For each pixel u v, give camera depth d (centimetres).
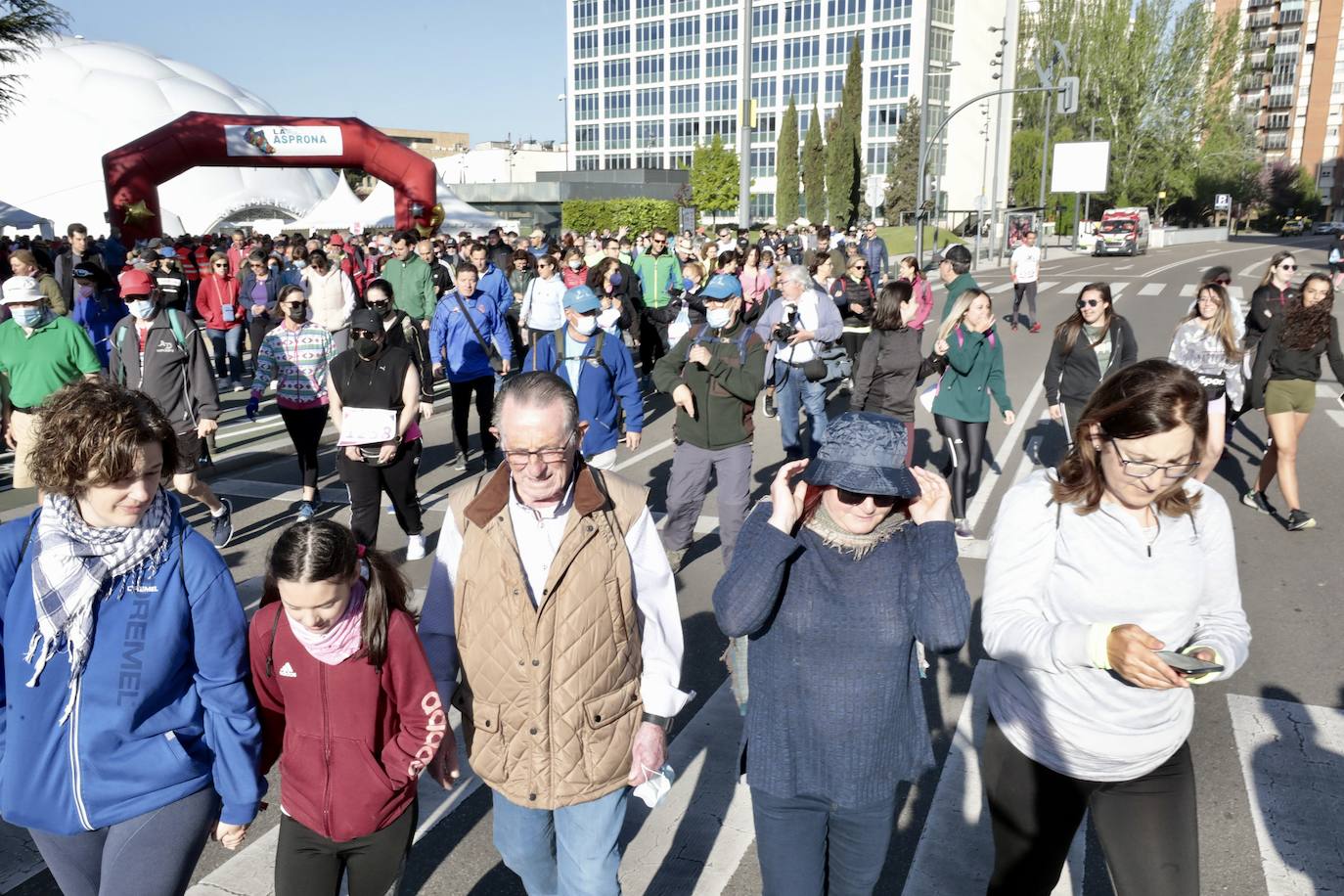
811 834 258
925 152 2973
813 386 836
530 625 252
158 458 228
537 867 272
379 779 249
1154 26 6906
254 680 250
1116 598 242
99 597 229
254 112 5906
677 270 1503
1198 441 226
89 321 1143
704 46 9075
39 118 5091
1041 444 1026
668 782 268
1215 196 8412
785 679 250
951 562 242
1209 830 367
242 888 339
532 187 7700
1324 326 689
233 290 1428
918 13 7862
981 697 473
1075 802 256
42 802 234
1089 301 674
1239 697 471
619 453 1023
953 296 974
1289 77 12419
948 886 335
